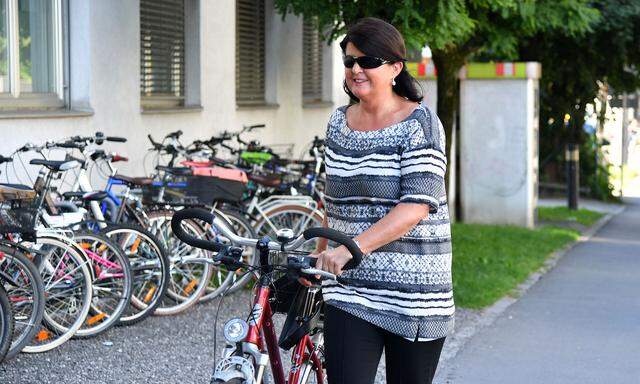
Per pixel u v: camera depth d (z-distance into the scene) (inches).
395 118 204.8
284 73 792.3
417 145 199.6
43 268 375.9
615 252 774.5
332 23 549.0
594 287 599.5
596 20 694.5
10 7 495.5
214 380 187.2
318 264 193.3
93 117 538.0
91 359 372.2
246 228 498.0
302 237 192.7
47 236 373.4
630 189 1557.6
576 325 482.3
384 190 201.3
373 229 196.7
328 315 208.4
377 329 206.5
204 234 463.8
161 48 628.1
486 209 936.3
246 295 500.7
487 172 933.8
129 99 570.3
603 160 1366.9
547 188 1327.5
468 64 927.7
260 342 203.2
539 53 1035.3
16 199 362.0
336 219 209.2
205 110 661.9
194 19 653.9
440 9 519.8
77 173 511.5
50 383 339.9
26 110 495.5
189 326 432.8
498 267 650.8
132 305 423.2
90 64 533.3
